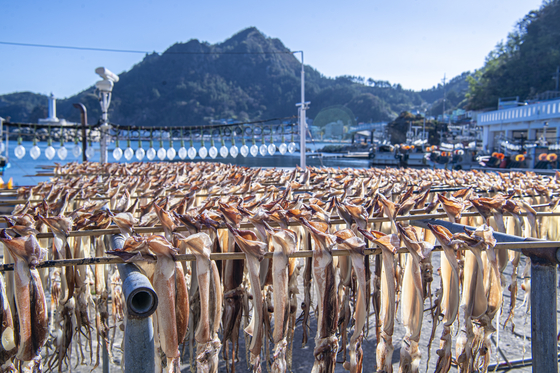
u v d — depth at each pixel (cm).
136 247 159
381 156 3089
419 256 183
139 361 150
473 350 213
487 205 245
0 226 370
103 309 231
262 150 720
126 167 673
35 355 161
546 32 6994
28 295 157
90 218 212
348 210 226
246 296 235
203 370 174
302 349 323
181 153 793
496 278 195
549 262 189
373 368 295
